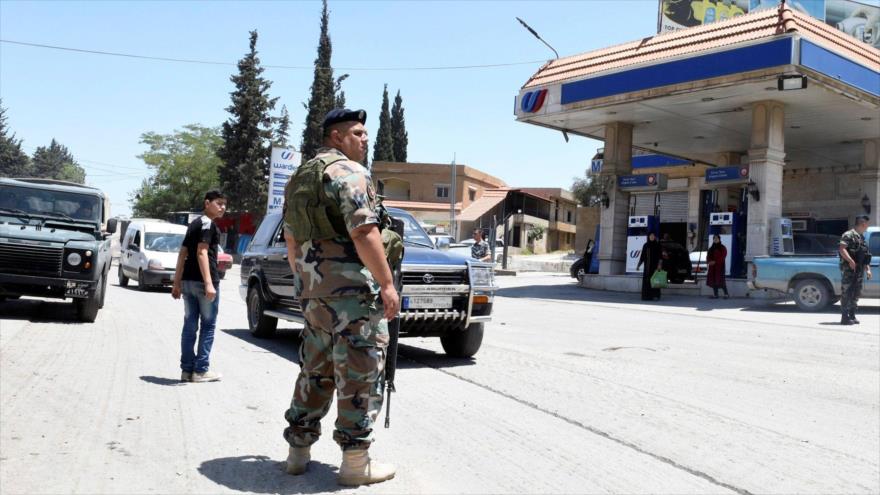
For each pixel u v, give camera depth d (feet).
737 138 88.74
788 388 24.99
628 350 33.40
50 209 40.86
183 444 16.02
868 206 81.15
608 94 70.08
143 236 69.15
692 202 108.27
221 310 49.39
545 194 221.66
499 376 25.62
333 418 19.17
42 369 23.89
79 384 21.79
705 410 21.24
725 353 32.83
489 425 18.69
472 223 191.11
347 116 13.43
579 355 31.48
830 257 53.36
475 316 28.17
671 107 71.61
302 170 13.19
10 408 18.54
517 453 16.30
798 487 14.76
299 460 14.11
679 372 27.66
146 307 48.62
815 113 71.56
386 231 13.97
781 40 57.57
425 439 17.19
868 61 65.10
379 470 13.87
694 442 17.79
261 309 33.83
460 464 15.33
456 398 21.84
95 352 28.02
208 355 23.17
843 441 18.44
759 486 14.73
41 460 14.51
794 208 104.37
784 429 19.43
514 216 199.31
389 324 14.16
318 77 188.65
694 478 15.08
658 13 103.35
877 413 21.57
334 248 12.98
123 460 14.71
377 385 13.50
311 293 13.10
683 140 91.04
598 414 20.25
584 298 68.33
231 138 188.44
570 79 74.02
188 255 22.80
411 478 14.17
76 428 16.98
